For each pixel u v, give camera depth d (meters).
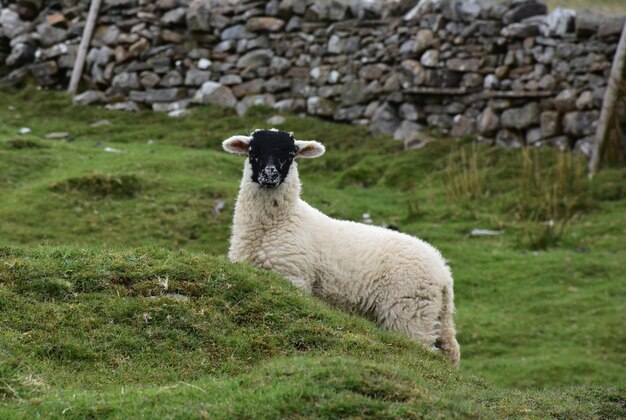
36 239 19.16
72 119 30.38
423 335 10.37
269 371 7.82
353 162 26.88
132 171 23.20
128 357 8.39
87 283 9.26
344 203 23.38
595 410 8.76
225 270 9.74
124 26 32.28
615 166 24.53
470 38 26.97
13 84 33.12
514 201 23.44
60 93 32.44
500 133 26.30
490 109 26.38
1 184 22.17
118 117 30.55
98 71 32.31
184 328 8.82
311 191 23.95
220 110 30.39
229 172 24.83
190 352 8.55
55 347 8.28
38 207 20.61
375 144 27.61
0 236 18.89
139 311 8.92
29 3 34.44
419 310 10.37
